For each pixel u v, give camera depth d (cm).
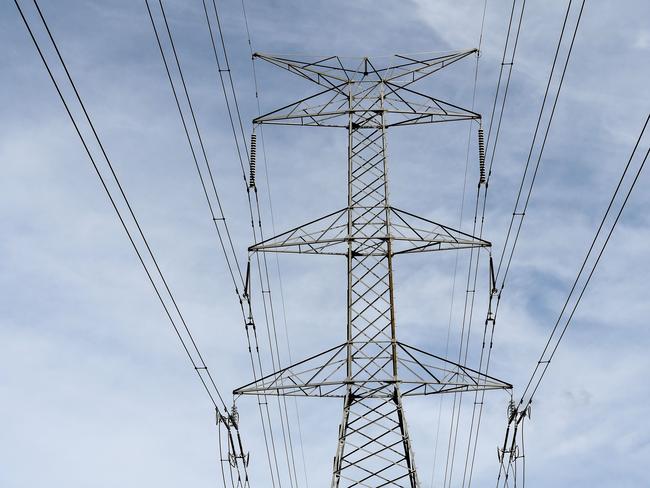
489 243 3678
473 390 3500
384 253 3716
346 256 3728
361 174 3853
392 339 3575
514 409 3472
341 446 3438
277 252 3697
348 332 3597
